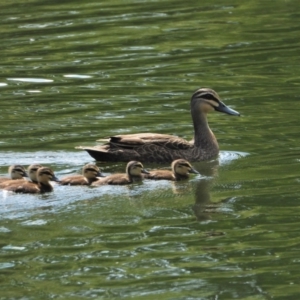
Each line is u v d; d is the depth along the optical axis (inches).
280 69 938.1
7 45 1081.4
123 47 1058.1
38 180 596.1
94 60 1000.9
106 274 457.1
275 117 773.9
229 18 1198.3
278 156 672.4
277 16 1202.0
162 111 799.7
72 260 475.5
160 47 1053.2
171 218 537.6
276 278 449.4
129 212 547.8
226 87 875.4
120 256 479.5
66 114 794.8
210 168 668.1
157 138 697.6
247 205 559.8
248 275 453.4
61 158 678.5
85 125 759.1
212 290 438.6
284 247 487.2
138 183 615.8
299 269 460.1
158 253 482.6
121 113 793.6
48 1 1332.4
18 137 728.3
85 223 529.3
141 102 828.6
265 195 578.6
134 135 701.9
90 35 1119.0
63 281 451.5
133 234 510.0
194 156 694.5
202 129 709.3
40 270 463.8
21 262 473.4
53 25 1176.2
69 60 1003.9
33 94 867.4
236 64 964.6
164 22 1181.7
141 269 464.4
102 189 598.9
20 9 1282.0
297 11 1226.0
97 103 829.2
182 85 884.6
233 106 810.8
